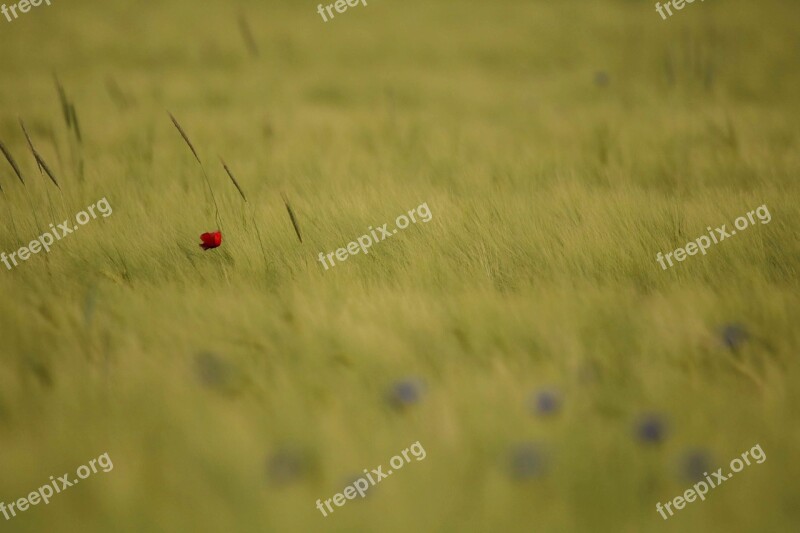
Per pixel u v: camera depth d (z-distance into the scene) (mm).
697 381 22766
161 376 22766
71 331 22891
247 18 45719
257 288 23094
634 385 22766
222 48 38156
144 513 22516
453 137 24234
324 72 33656
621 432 22656
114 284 23078
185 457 22594
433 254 23188
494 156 23984
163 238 23266
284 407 22688
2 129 24234
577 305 22953
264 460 22594
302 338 22859
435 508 22531
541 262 23172
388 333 22859
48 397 22719
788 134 24125
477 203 23453
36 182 23625
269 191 23594
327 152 24031
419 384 22703
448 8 48875
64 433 22641
